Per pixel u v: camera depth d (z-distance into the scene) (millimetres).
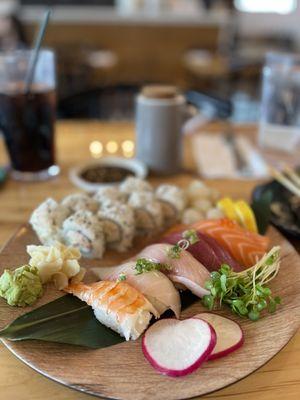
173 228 329
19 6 1990
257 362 205
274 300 240
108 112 833
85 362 205
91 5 2025
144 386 191
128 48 1787
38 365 202
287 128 526
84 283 269
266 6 2299
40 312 234
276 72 514
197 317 230
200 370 199
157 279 248
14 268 273
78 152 536
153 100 435
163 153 451
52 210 302
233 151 540
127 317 220
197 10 1968
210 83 1742
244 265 285
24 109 407
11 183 441
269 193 353
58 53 1344
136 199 332
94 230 292
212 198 366
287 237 340
